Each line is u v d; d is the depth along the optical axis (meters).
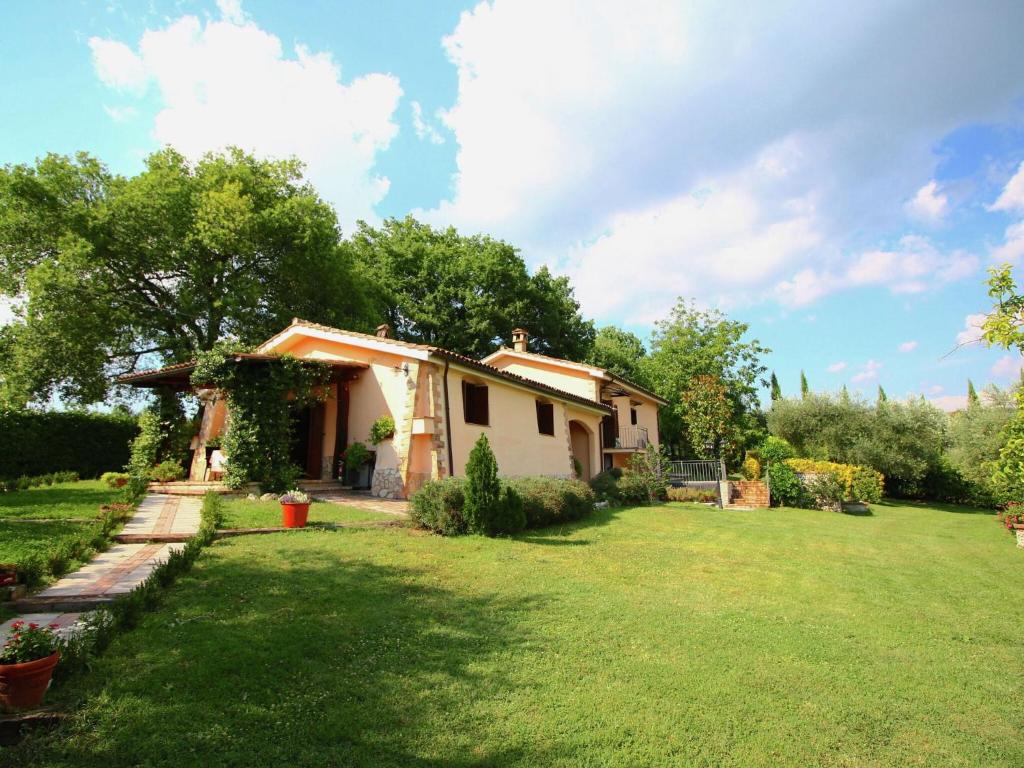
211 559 6.81
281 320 23.31
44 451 17.39
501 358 26.05
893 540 12.38
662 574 7.89
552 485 12.34
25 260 20.09
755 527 13.28
